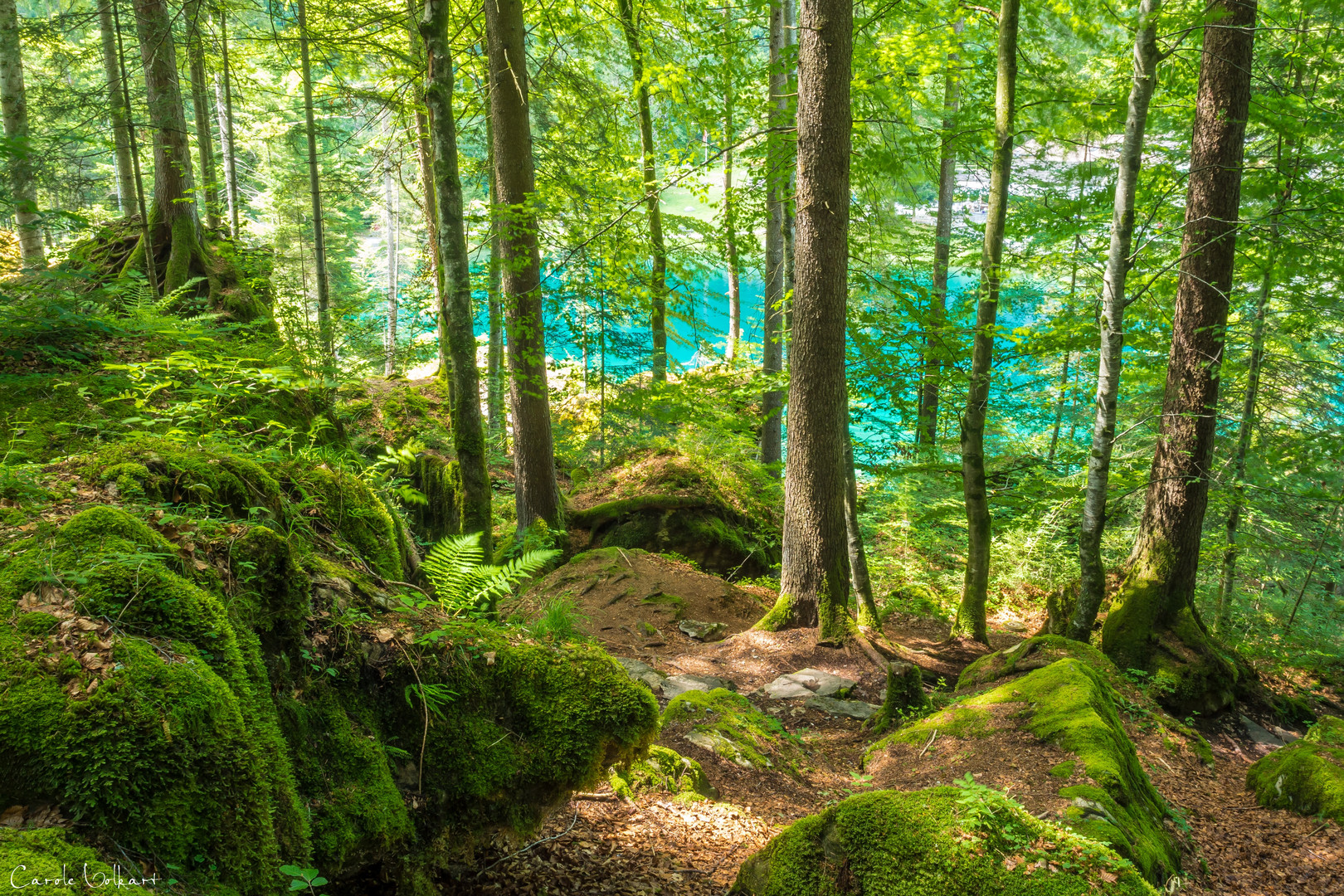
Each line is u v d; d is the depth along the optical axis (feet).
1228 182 31.94
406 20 42.34
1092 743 18.61
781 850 11.89
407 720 10.70
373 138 63.41
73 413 21.33
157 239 40.86
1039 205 41.73
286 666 9.52
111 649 7.41
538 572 40.60
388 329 73.97
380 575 13.07
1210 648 31.73
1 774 6.52
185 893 6.54
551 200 43.73
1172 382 33.71
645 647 32.17
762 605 40.32
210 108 75.51
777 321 53.88
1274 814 21.95
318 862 8.57
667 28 53.42
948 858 10.60
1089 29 37.93
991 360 35.88
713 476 49.14
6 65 37.24
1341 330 42.88
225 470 11.62
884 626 39.19
